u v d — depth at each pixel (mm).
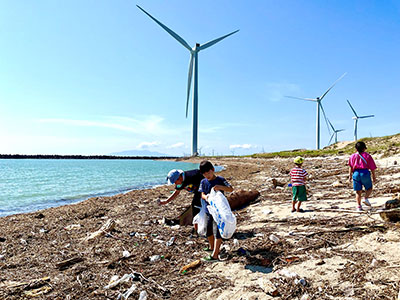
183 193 14523
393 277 3256
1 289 3934
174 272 4336
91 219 9109
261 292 3408
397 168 13695
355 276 3432
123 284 3969
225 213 4477
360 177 6363
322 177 15086
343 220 5840
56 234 7199
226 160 69500
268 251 4742
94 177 33281
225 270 4203
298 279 3568
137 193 15414
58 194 18359
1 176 35125
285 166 30141
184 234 6484
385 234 4559
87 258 5219
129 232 6941
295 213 7266
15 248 6059
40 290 3914
